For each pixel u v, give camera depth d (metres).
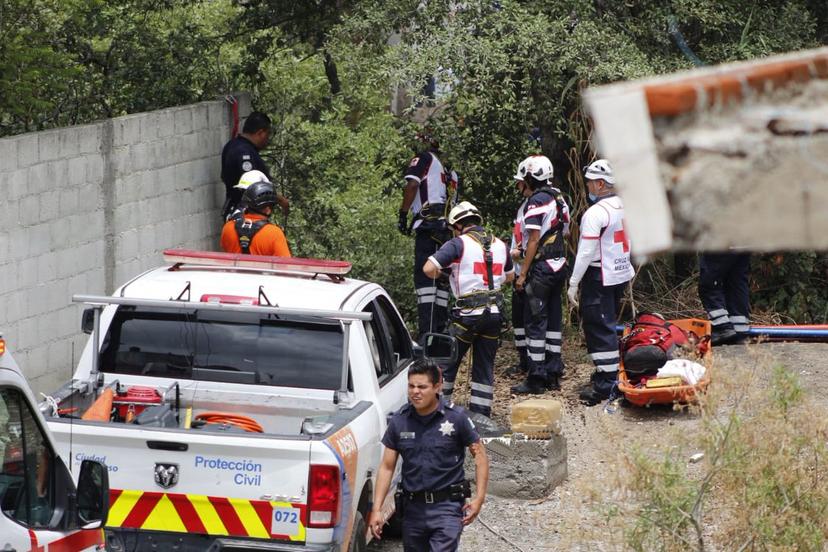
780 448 12.48
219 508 13.18
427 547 13.48
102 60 29.22
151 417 14.52
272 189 20.39
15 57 22.94
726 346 26.25
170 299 15.11
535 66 25.09
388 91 27.17
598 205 22.55
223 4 32.62
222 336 15.57
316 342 15.48
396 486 16.77
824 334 26.67
